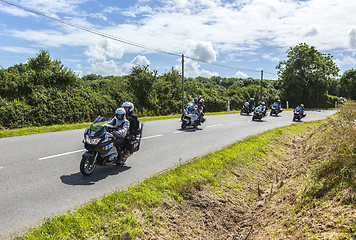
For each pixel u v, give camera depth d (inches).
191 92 1379.2
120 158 282.2
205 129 615.5
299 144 519.2
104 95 808.9
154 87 1079.0
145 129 553.0
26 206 184.9
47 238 143.1
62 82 704.4
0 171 245.0
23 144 353.4
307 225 162.9
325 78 2155.5
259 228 189.2
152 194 211.2
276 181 300.7
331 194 183.6
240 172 307.0
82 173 247.4
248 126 718.5
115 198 198.5
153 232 167.8
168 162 320.8
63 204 192.4
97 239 148.9
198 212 207.3
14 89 604.4
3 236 148.1
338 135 240.4
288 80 2165.4
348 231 138.2
